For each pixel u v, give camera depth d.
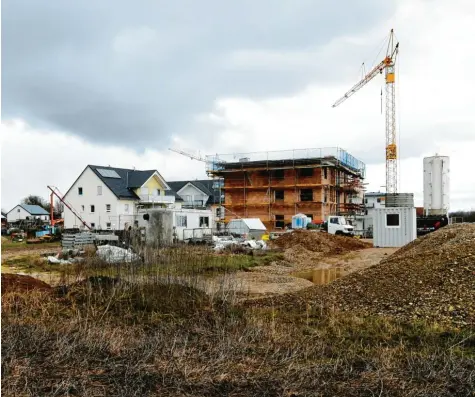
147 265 11.05
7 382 4.86
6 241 37.88
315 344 6.63
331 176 51.50
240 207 51.97
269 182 50.84
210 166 54.16
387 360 5.85
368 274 10.53
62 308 8.55
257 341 6.77
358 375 5.41
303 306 9.24
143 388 4.91
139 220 28.50
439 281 9.10
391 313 8.37
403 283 9.48
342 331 7.42
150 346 6.36
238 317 8.22
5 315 7.73
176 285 9.66
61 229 37.62
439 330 7.28
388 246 27.53
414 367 5.65
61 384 4.86
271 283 14.27
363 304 8.98
